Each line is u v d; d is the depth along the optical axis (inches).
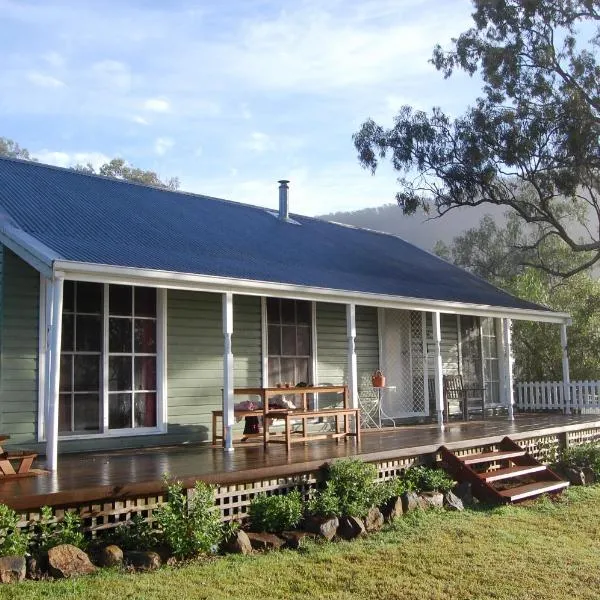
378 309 596.1
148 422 423.5
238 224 565.3
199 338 454.3
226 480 295.4
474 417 650.8
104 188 511.2
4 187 417.7
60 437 380.5
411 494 345.4
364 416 559.2
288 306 519.2
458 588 247.8
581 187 930.1
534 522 344.5
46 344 377.7
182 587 225.6
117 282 333.1
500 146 805.2
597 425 572.7
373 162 858.1
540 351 831.7
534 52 798.5
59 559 229.3
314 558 267.4
